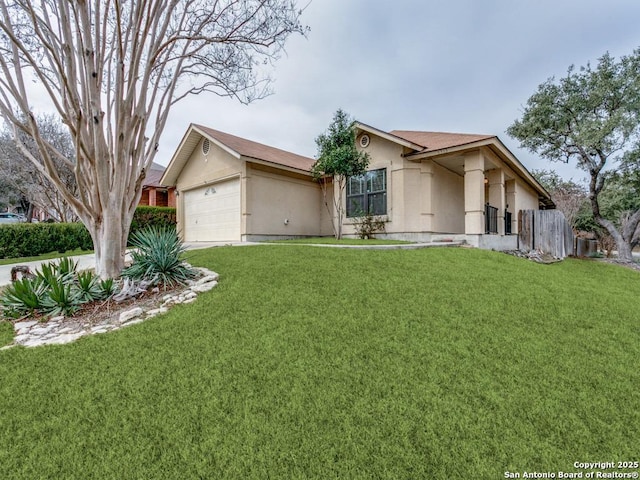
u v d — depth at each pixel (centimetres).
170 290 522
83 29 474
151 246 566
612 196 2114
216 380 287
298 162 1538
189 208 1548
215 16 605
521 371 308
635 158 1520
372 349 340
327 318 406
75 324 416
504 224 1240
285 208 1367
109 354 332
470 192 1037
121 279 547
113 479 197
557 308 476
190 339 358
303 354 328
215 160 1352
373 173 1240
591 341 376
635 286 779
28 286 472
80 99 528
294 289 498
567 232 1367
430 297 486
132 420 242
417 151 1131
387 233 1195
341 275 569
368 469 206
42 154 482
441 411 254
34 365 313
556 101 1645
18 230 1062
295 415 247
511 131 1825
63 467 205
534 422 245
